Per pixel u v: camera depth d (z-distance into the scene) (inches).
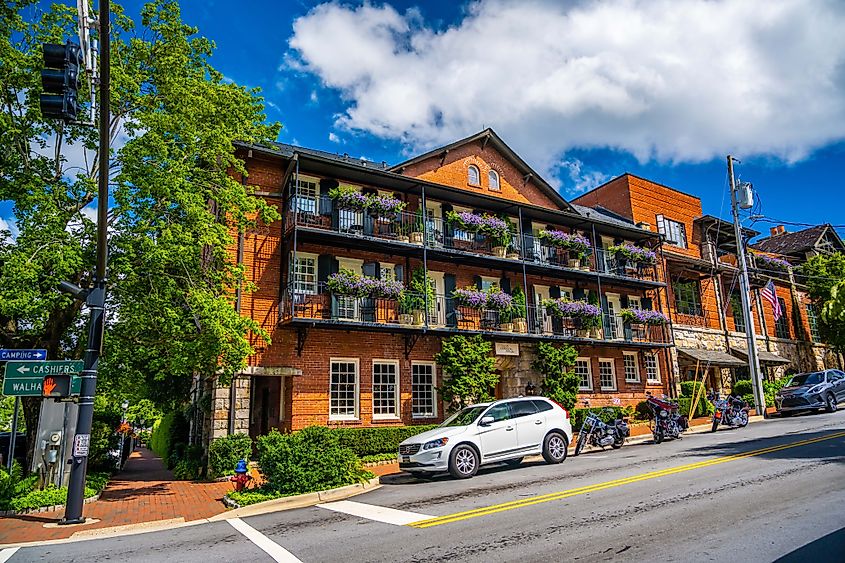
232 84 605.0
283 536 301.3
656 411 690.8
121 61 537.3
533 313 895.1
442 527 292.0
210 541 302.0
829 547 220.8
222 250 572.7
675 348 1062.4
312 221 722.2
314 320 658.8
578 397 916.0
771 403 1120.2
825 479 357.4
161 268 512.1
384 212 753.6
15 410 485.7
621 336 1013.2
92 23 307.7
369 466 620.1
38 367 400.8
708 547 229.6
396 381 745.0
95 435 636.7
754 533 246.1
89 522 380.2
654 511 298.2
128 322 526.9
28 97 498.3
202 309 513.3
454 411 738.2
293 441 456.4
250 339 658.8
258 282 684.7
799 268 1486.2
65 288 410.3
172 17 561.6
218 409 620.1
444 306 810.8
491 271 882.1
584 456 588.4
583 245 940.6
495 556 234.2
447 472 511.8
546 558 227.0
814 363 1417.3
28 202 457.1
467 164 907.4
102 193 361.1
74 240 470.3
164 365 604.7
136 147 495.5
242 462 455.2
